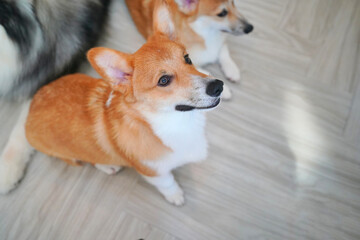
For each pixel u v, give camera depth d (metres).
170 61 1.21
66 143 1.51
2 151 1.95
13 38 1.66
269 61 2.16
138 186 1.87
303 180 1.83
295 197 1.80
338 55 2.14
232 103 2.05
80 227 1.79
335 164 1.85
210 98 1.24
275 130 1.96
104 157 1.58
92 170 1.92
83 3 1.97
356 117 1.96
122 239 1.76
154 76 1.19
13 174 1.84
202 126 1.54
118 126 1.36
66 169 1.93
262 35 2.24
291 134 1.95
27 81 1.96
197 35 1.93
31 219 1.81
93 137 1.44
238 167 1.89
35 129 1.52
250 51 2.21
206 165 1.90
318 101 2.03
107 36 2.31
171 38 1.34
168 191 1.75
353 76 2.08
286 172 1.86
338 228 1.71
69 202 1.85
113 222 1.79
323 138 1.92
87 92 1.47
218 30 1.98
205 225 1.77
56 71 2.04
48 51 1.88
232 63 2.12
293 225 1.74
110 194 1.86
